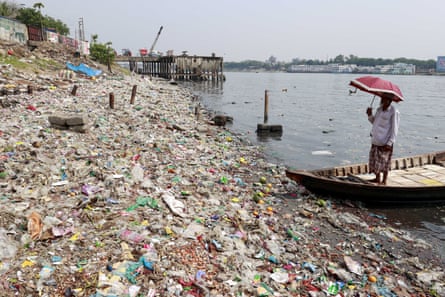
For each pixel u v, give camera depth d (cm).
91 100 1991
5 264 476
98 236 574
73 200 698
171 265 520
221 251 581
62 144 1052
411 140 1950
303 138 1908
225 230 666
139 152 1134
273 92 5328
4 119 1302
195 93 4444
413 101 4272
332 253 671
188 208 744
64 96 1995
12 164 832
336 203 934
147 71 8019
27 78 2300
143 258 520
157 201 742
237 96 4362
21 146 976
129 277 478
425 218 883
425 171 1086
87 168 877
